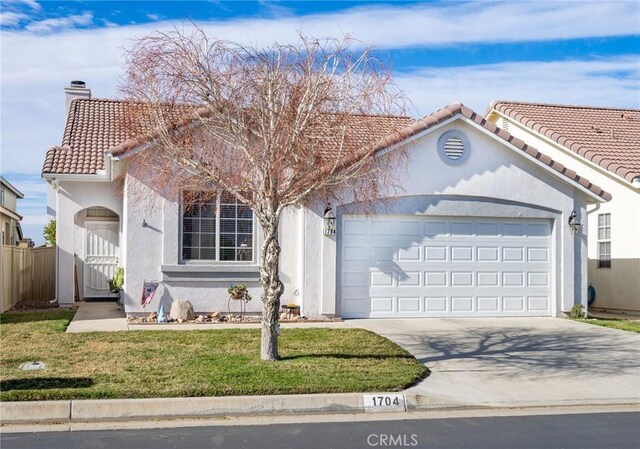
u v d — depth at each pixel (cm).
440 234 1736
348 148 1150
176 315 1602
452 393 1028
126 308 1616
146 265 1627
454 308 1738
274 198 1123
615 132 2370
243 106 1092
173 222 1634
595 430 875
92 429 854
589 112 2605
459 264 1744
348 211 1672
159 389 952
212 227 1669
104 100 2339
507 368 1191
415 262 1719
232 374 1039
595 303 2148
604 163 2033
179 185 1235
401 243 1714
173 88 1104
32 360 1134
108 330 1451
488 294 1756
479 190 1734
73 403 896
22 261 2047
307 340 1342
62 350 1214
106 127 2127
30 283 2166
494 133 1717
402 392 999
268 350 1145
